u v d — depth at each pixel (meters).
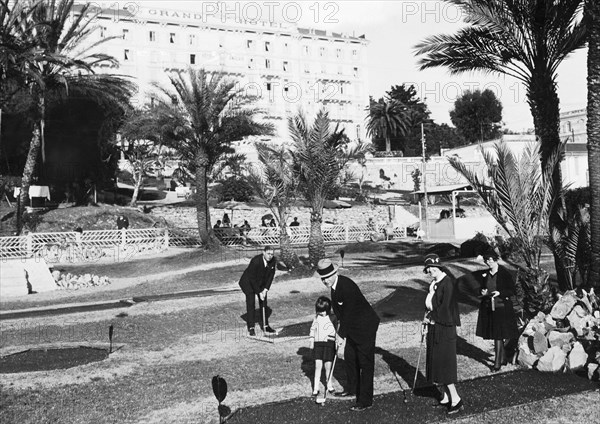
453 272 17.67
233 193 50.25
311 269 19.28
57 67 32.41
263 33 92.69
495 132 105.56
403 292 14.85
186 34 86.19
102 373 8.67
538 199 10.74
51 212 34.09
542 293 10.17
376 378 8.09
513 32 13.88
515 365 8.62
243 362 9.12
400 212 51.00
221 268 21.61
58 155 40.19
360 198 60.72
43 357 9.77
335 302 7.07
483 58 15.16
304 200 20.75
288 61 95.12
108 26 80.50
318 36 97.94
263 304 11.54
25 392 7.78
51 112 37.91
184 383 8.07
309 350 9.83
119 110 39.16
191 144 27.02
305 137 19.53
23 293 18.48
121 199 50.91
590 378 7.79
